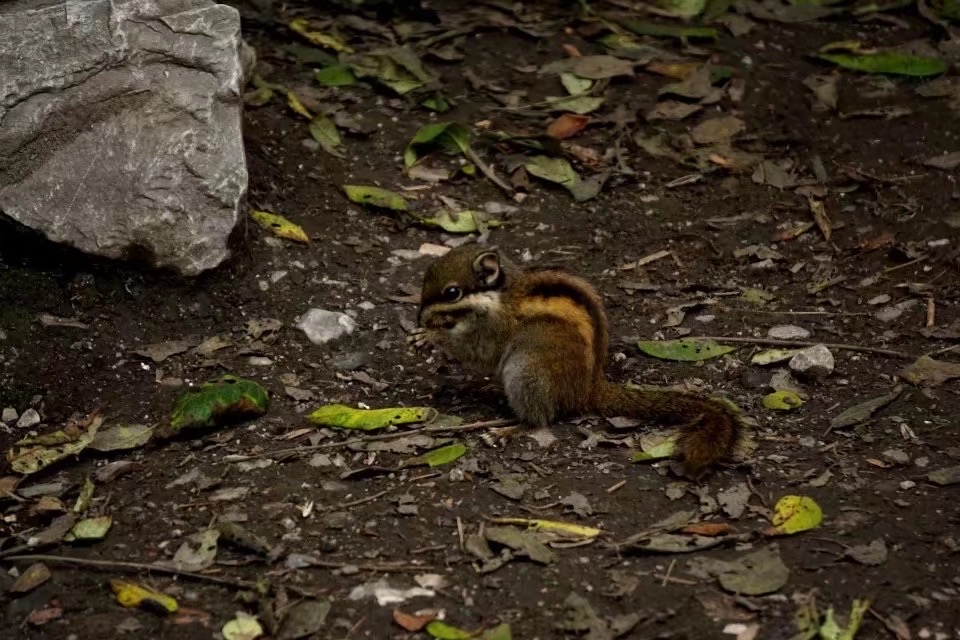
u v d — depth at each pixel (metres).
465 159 14.78
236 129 12.34
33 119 11.76
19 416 10.86
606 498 9.72
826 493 9.72
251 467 10.18
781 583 8.72
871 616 8.43
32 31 11.92
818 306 12.59
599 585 8.79
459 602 8.66
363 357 11.77
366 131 14.95
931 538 9.17
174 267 12.00
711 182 14.62
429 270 11.14
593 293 10.96
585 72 16.08
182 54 12.24
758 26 17.36
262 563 9.12
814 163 14.80
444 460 10.19
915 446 10.29
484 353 11.02
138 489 9.98
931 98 15.79
